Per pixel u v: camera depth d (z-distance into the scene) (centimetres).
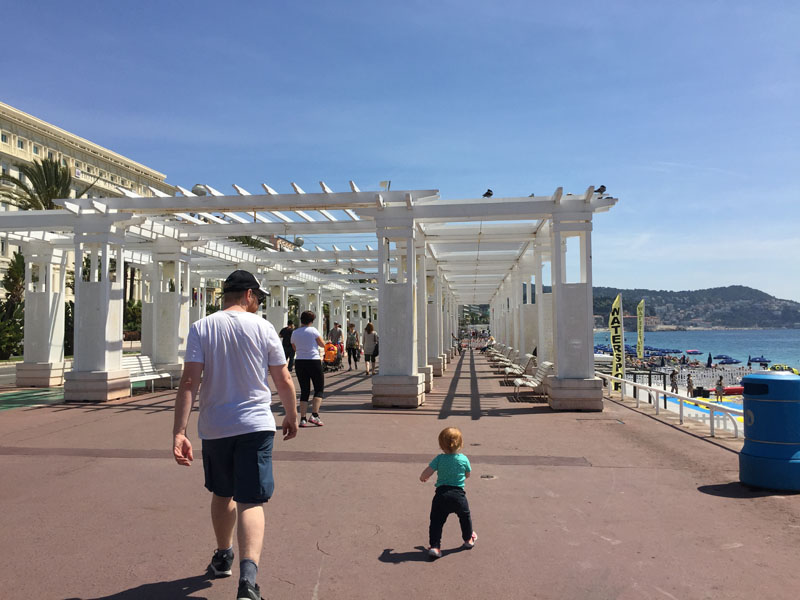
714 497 545
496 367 2314
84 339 1275
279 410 1157
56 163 3003
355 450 760
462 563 395
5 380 1722
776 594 346
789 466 554
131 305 4566
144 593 347
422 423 982
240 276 379
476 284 3048
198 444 809
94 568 385
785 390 562
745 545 425
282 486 588
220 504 361
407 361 1195
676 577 370
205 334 340
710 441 818
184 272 1628
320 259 2130
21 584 360
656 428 930
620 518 487
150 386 1539
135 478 619
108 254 1269
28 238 1574
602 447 777
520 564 393
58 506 521
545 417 1051
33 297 1650
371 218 1219
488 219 1234
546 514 498
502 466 669
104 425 948
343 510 512
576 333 1161
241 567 308
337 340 2398
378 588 356
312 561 398
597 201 1173
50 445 788
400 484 596
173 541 437
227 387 337
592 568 385
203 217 1532
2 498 546
